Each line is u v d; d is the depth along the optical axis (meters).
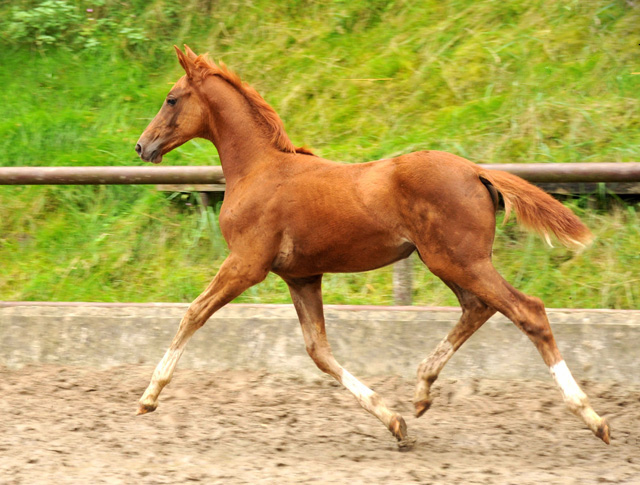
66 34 15.20
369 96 12.58
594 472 5.80
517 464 6.10
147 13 15.16
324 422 7.45
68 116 13.00
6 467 6.00
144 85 13.93
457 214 6.09
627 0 13.02
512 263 9.48
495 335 8.31
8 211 11.41
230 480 5.70
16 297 10.11
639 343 8.01
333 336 8.61
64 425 7.26
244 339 8.78
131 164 11.95
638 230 9.43
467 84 12.33
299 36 14.19
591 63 12.01
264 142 6.95
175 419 7.49
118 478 5.73
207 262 10.23
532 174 8.48
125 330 8.98
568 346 8.17
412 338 8.45
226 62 13.93
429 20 13.97
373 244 6.39
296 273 6.85
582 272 9.21
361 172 6.43
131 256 10.46
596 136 10.68
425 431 7.12
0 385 8.54
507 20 13.45
